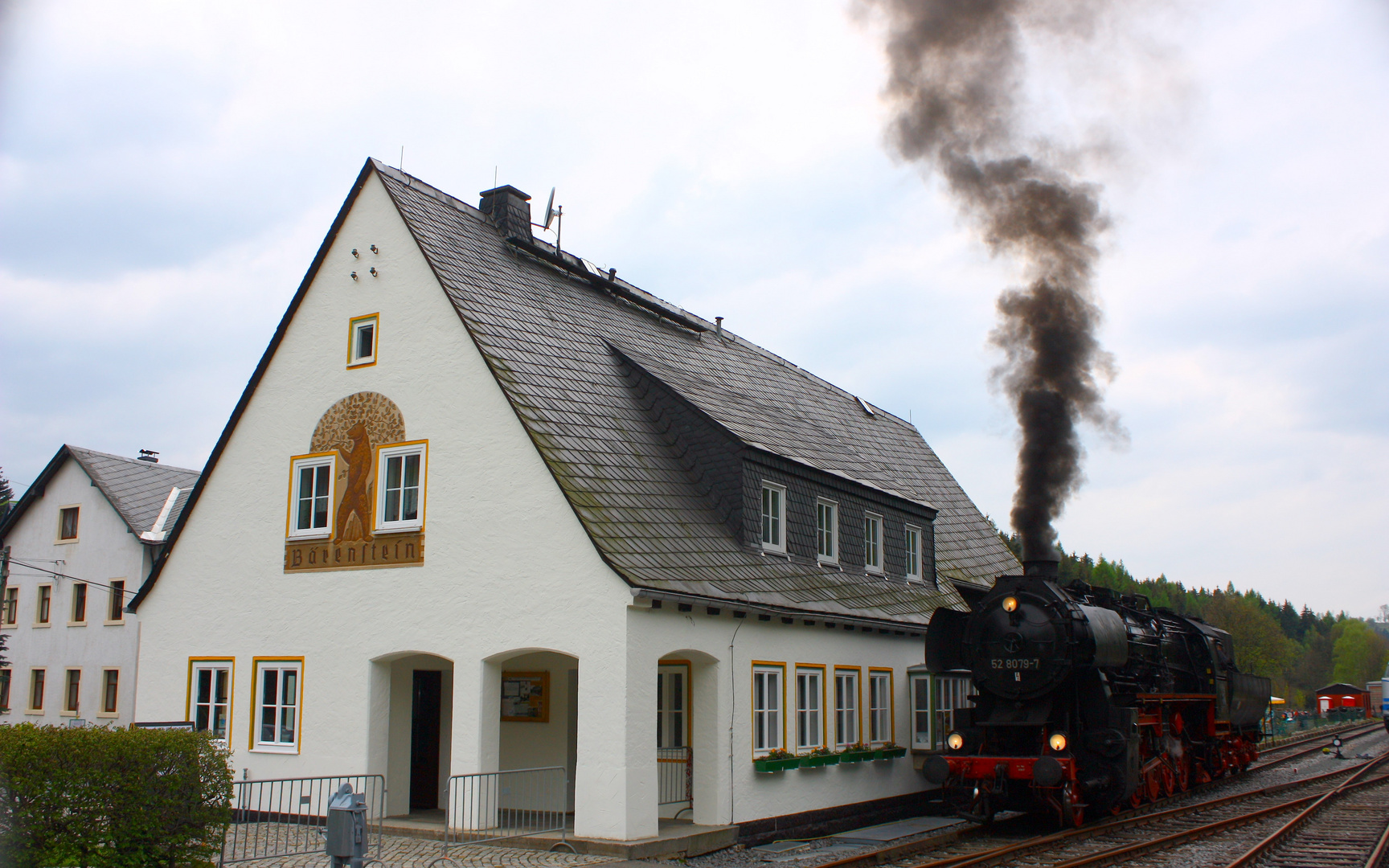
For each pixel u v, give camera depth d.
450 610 14.56
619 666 12.96
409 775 15.97
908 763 19.70
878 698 18.97
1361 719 71.94
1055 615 16.36
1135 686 18.31
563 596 13.56
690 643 14.07
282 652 16.17
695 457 16.95
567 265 19.48
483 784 13.87
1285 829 14.47
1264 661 88.56
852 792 17.64
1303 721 56.50
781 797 15.61
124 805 9.42
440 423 15.27
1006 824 17.06
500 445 14.58
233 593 16.92
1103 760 15.84
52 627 33.66
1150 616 21.72
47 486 34.94
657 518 14.92
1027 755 16.20
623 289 20.84
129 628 31.86
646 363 18.23
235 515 17.20
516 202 19.20
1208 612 93.06
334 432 16.41
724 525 16.39
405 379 15.78
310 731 15.62
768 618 15.80
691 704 14.70
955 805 16.52
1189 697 21.42
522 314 16.75
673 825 14.30
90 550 33.34
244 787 15.95
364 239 16.73
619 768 12.75
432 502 15.10
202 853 10.09
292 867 11.38
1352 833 14.84
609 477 14.82
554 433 14.62
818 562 18.59
